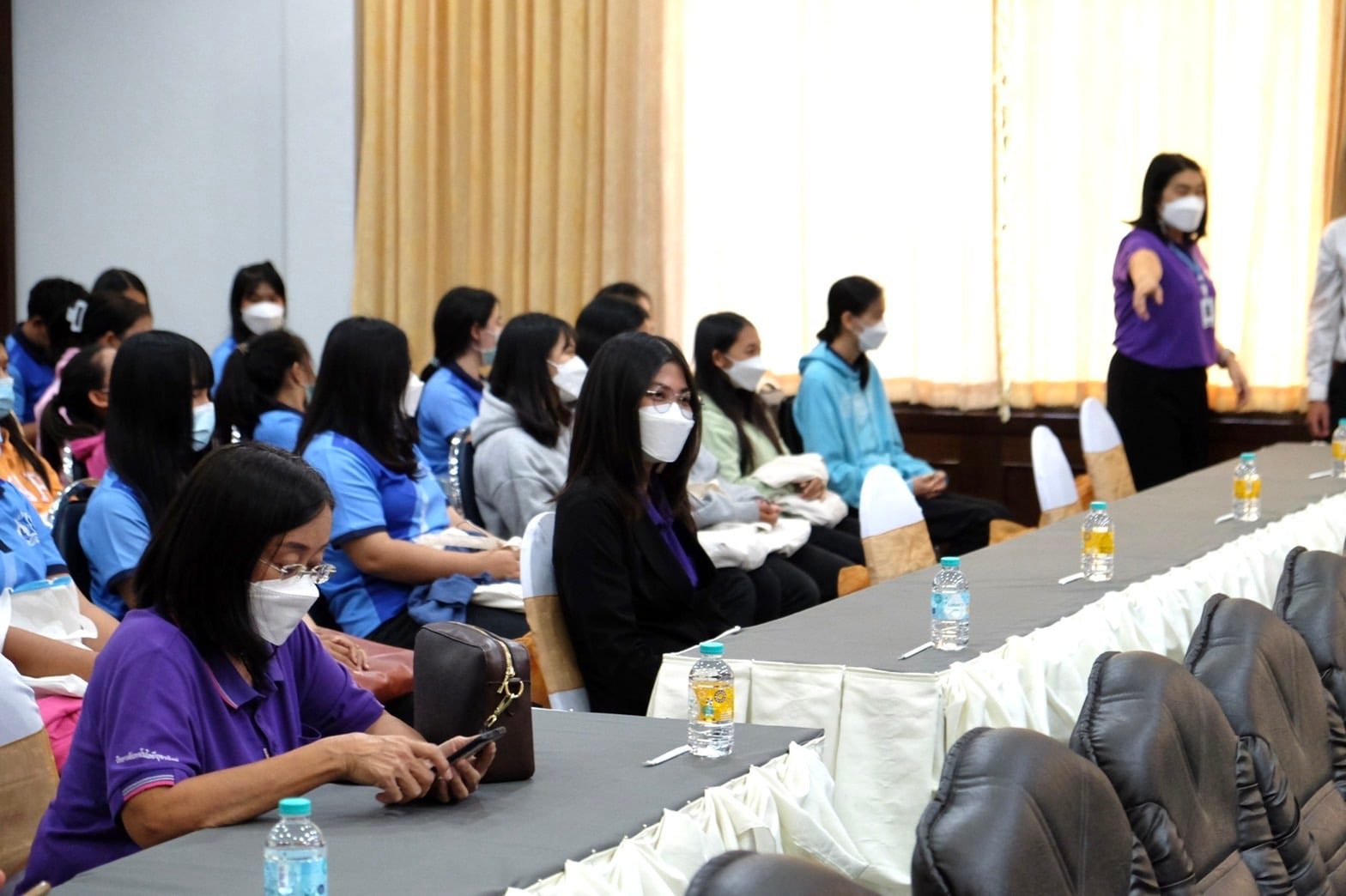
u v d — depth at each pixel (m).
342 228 7.68
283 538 2.02
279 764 1.92
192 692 2.01
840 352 5.75
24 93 8.45
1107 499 5.68
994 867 1.53
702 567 3.48
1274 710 2.34
